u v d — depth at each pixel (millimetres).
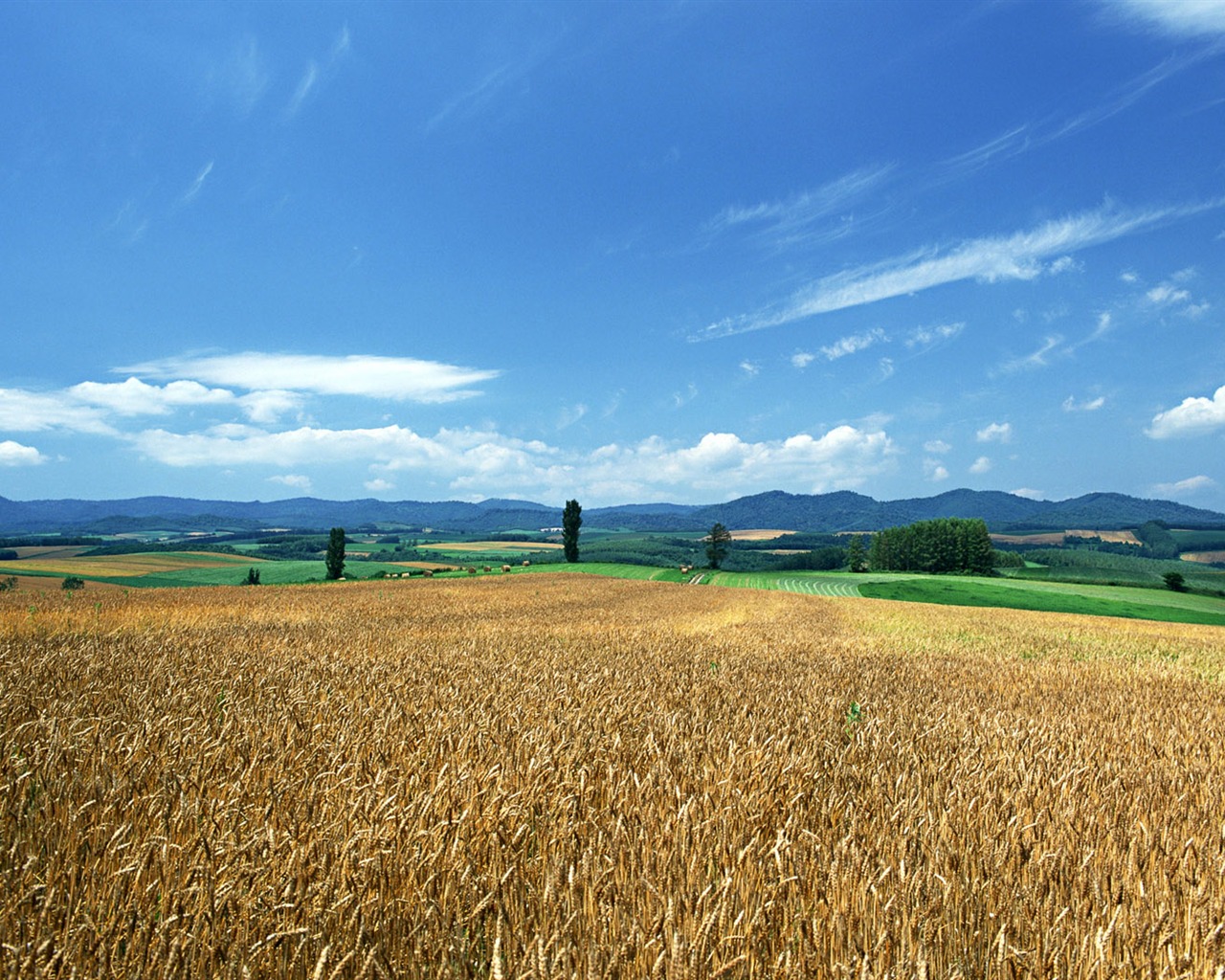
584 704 8836
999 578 89000
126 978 2834
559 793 4969
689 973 2803
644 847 4109
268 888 3371
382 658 13438
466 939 3199
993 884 3859
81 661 11297
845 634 26938
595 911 3443
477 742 6523
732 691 10773
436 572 84438
